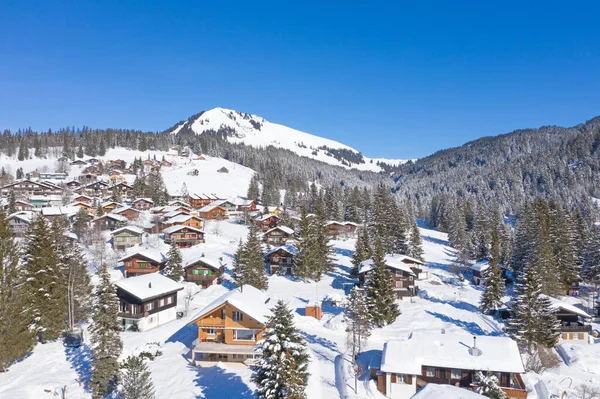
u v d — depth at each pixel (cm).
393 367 4075
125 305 5725
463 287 8625
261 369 3262
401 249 10181
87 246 9738
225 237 11888
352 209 14275
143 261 8250
